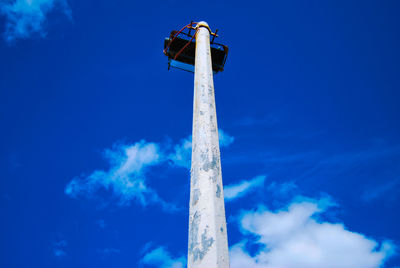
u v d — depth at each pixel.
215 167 3.52
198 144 3.79
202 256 2.73
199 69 5.21
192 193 3.36
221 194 3.32
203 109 4.29
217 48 8.64
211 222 2.97
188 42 8.35
